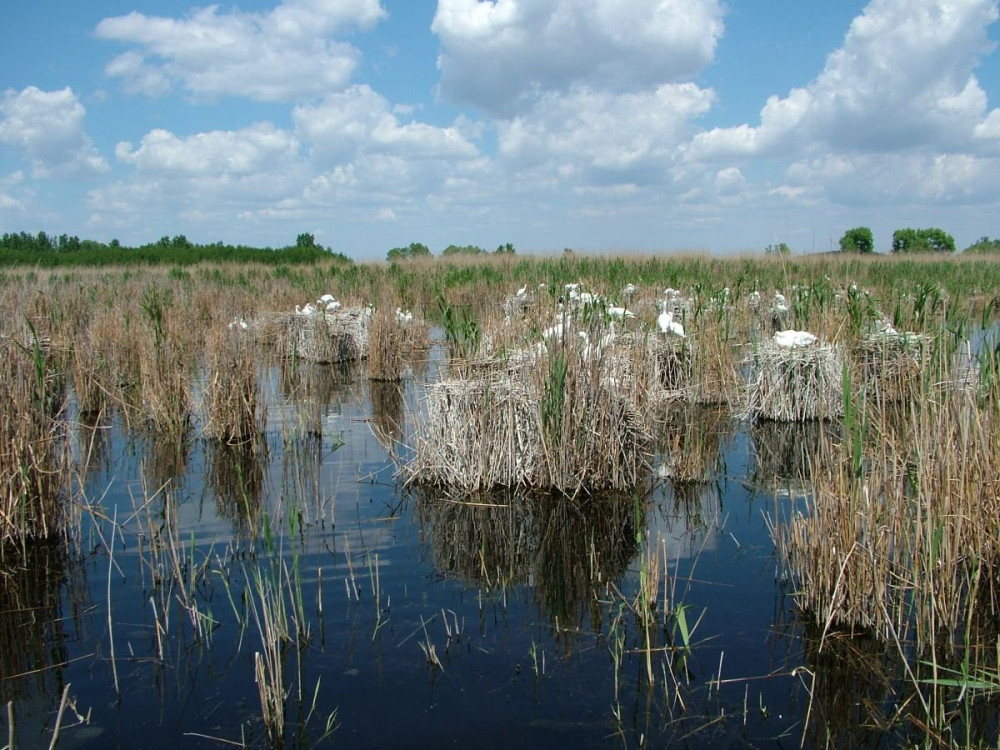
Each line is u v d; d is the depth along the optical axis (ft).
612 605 15.33
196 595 15.81
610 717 11.53
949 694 12.11
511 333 27.35
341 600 15.56
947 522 13.57
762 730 11.19
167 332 34.99
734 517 20.02
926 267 74.74
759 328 39.70
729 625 14.38
